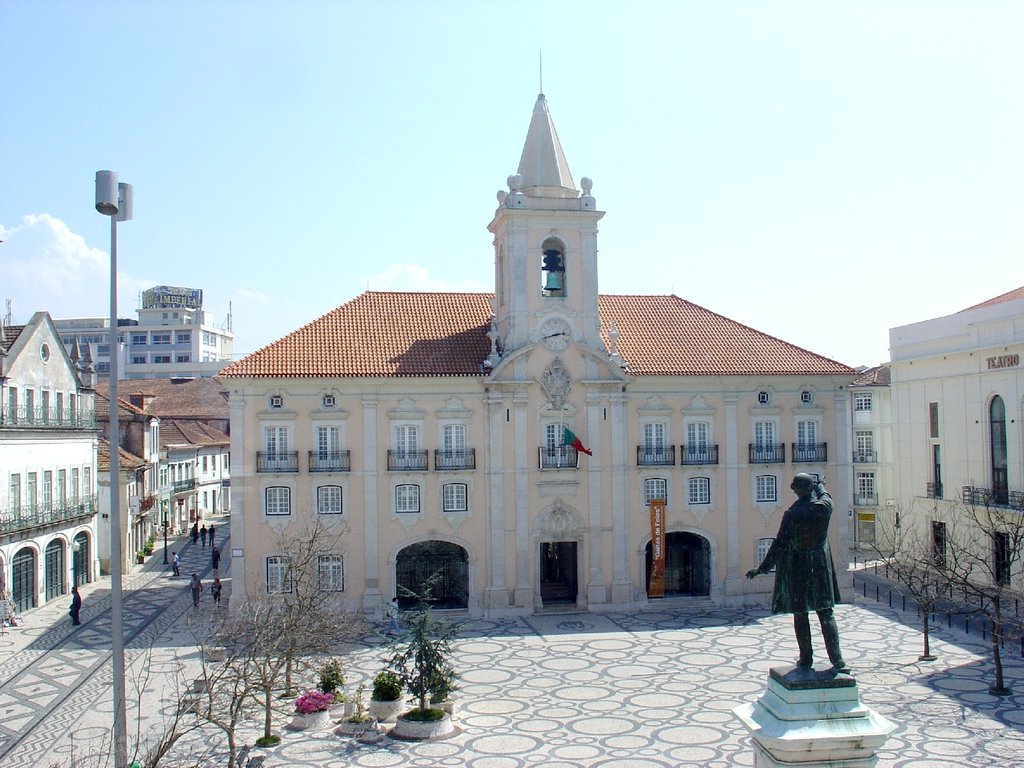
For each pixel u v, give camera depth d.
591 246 42.44
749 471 43.56
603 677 31.17
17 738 25.19
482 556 41.12
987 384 44.44
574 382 42.00
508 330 41.75
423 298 46.22
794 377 43.97
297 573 33.97
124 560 53.88
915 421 50.72
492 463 41.09
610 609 41.72
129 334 136.00
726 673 31.52
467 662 33.25
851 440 62.31
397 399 40.78
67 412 47.59
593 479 41.88
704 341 45.50
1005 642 32.91
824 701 13.52
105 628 38.53
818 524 13.90
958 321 46.56
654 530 42.09
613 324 42.81
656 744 24.70
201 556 59.66
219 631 27.98
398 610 38.38
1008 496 42.38
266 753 24.09
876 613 40.88
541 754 24.03
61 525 45.44
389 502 40.53
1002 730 25.36
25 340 42.47
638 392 42.75
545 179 43.12
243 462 39.56
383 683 26.92
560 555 45.59
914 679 30.36
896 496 52.81
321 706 26.31
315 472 39.97
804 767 13.25
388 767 23.14
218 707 25.41
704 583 43.78
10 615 38.88
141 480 60.03
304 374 39.62
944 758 23.34
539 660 33.44
